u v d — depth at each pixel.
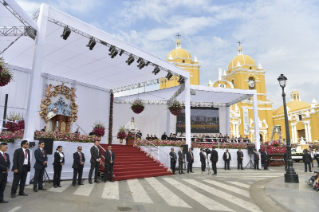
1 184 5.87
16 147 8.71
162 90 19.70
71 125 16.31
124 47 12.01
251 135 46.06
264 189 8.44
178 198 6.95
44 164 7.51
